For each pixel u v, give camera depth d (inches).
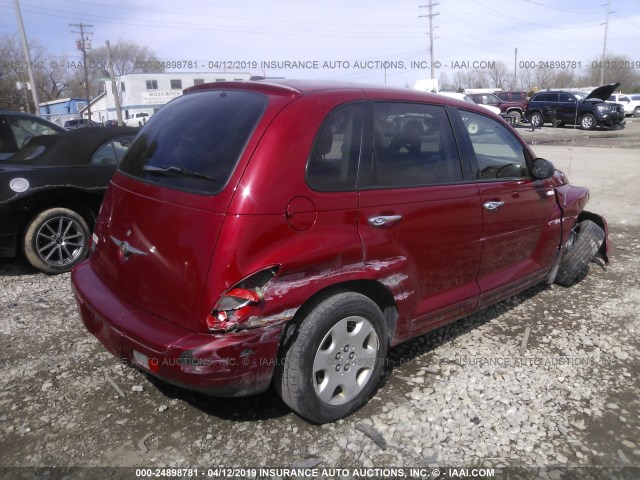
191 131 119.0
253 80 127.3
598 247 203.6
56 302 187.8
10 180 203.5
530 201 161.6
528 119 1143.6
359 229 114.7
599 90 815.7
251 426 118.0
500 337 161.2
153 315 110.2
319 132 111.4
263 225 101.7
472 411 124.1
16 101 1936.5
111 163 235.0
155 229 110.1
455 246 136.9
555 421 121.2
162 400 127.6
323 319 109.7
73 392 130.8
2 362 144.5
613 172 511.5
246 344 100.7
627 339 160.7
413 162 129.0
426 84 1125.7
